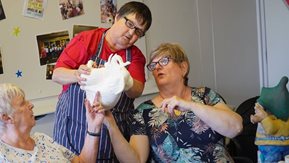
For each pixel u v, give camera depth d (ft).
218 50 11.48
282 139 5.89
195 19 10.85
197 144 5.65
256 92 12.59
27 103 5.08
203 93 6.04
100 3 8.88
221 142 5.79
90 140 5.43
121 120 6.00
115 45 5.96
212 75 11.41
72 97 5.85
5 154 4.83
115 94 4.98
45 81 8.20
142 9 5.67
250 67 12.37
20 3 7.79
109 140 5.83
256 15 12.33
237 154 8.23
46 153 5.24
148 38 9.79
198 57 11.01
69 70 5.56
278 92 6.11
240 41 12.03
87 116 5.32
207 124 5.58
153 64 5.89
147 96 9.78
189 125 5.68
